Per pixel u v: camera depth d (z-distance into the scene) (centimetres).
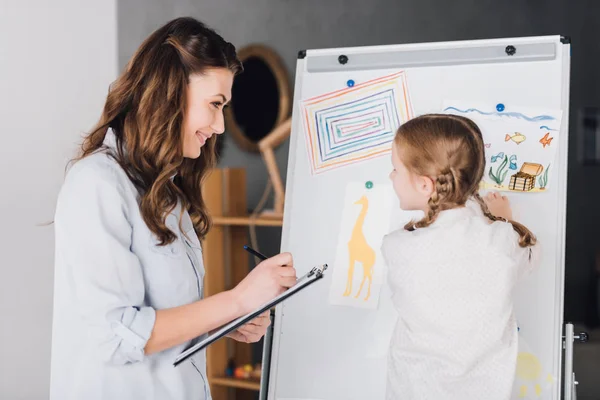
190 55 150
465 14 323
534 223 181
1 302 293
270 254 329
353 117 197
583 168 323
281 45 331
